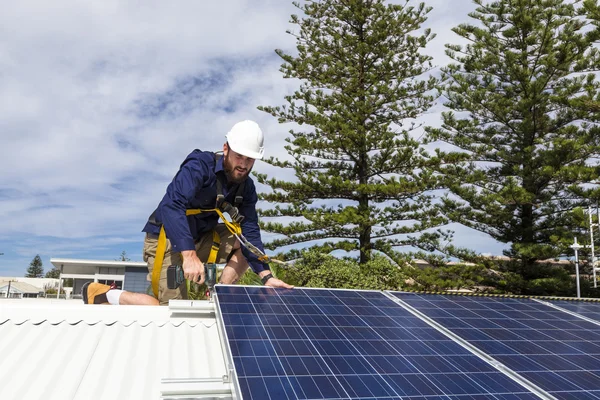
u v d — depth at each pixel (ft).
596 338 10.82
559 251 59.93
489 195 62.23
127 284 108.99
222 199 12.26
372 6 69.15
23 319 10.75
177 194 11.51
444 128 67.15
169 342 10.36
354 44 67.97
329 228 66.18
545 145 63.26
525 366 8.87
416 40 67.77
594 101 57.52
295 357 8.14
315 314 10.48
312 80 69.87
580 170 56.39
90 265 111.86
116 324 10.92
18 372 9.12
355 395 7.06
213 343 10.43
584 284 62.64
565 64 61.21
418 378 7.88
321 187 65.67
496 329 10.79
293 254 65.67
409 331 10.08
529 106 62.23
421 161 66.13
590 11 55.72
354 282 59.62
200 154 12.16
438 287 65.51
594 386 8.30
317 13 69.15
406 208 66.33
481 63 64.44
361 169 69.10
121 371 9.32
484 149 65.31
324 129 65.26
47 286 205.57
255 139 11.83
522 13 60.95
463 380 8.02
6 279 183.42
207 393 7.46
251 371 7.47
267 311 10.23
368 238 67.77
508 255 65.92
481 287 67.97
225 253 13.70
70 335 10.40
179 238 11.24
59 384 8.86
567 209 63.52
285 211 66.85
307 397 6.88
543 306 13.42
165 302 12.92
